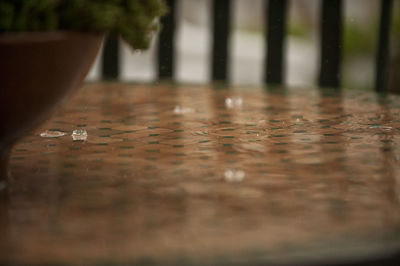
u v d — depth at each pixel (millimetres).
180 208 397
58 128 673
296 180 465
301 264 305
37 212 392
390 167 506
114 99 899
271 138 621
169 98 917
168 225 363
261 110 805
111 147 579
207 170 494
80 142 602
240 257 310
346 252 316
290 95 966
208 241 335
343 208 396
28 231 356
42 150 566
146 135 636
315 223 365
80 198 422
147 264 304
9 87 419
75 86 466
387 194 430
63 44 432
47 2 420
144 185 453
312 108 826
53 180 468
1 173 453
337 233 346
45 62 427
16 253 322
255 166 507
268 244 329
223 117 747
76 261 310
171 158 535
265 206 401
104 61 1547
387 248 322
